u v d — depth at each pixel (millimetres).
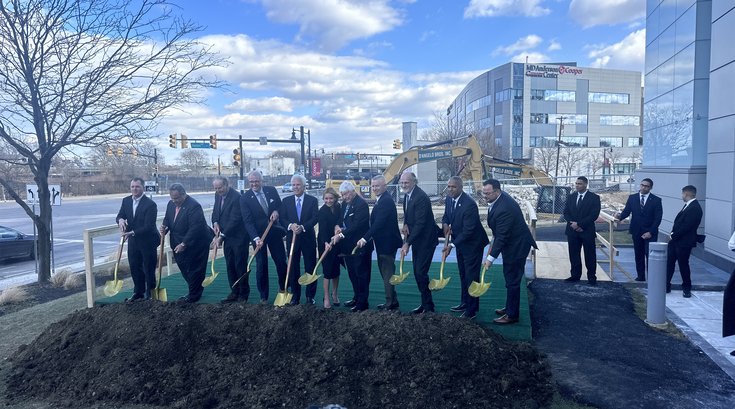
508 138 68312
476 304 5598
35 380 4852
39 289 9953
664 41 13047
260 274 6281
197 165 91812
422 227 5496
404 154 24016
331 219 6070
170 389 4496
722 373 4562
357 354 4566
